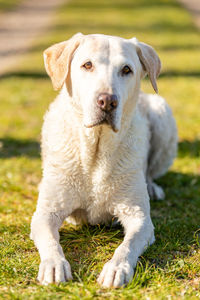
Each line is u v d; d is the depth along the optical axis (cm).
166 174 558
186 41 1836
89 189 368
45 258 301
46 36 1898
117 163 365
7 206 439
